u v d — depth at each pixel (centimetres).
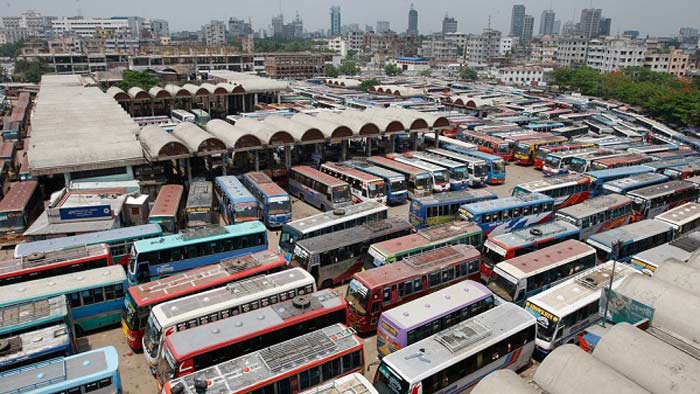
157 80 10119
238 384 1562
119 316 2388
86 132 4881
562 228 2991
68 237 2800
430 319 1991
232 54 16262
